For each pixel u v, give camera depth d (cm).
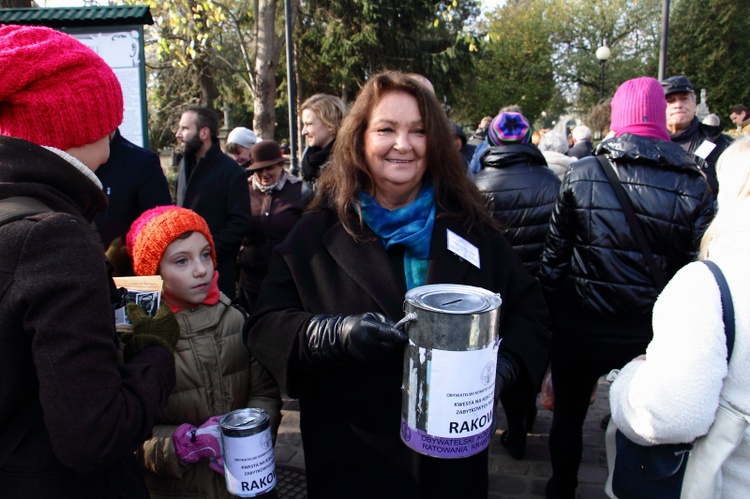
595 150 249
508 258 173
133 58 327
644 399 136
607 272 231
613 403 155
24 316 100
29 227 101
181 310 190
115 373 108
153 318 137
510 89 3278
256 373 195
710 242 143
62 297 100
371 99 161
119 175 298
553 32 3838
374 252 158
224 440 151
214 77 1656
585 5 3878
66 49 114
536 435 351
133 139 336
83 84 113
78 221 108
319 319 142
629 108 239
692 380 127
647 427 138
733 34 2730
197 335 187
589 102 3903
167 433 172
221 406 186
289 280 167
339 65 2002
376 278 155
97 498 116
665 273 230
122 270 205
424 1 1955
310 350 140
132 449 112
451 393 116
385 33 1956
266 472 153
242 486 151
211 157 384
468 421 118
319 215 172
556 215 249
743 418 127
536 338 164
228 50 1739
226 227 370
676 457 142
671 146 230
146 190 306
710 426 132
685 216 222
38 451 107
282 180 399
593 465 314
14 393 103
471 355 115
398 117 156
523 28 3525
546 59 3512
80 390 99
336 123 350
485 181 312
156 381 121
